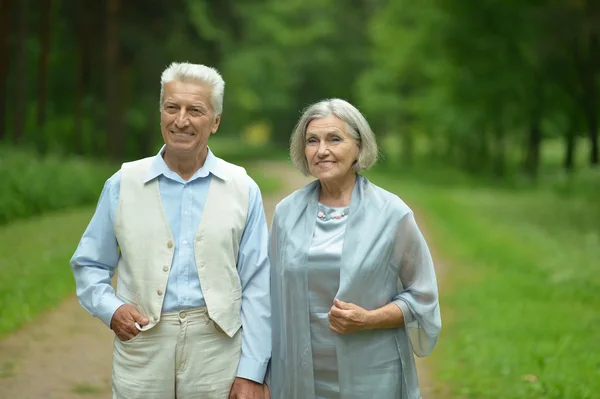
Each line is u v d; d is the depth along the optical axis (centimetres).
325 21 5372
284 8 5319
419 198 2238
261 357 294
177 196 290
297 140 305
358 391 290
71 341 633
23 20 2145
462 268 1055
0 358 579
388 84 4184
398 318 291
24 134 2138
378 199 297
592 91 2736
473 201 2236
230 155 5109
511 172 3575
